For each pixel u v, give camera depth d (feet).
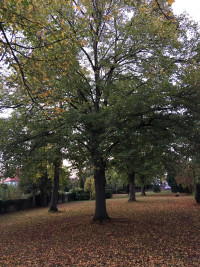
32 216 59.36
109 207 64.08
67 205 89.45
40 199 95.14
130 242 26.76
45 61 24.07
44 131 33.24
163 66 30.68
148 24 32.09
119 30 37.22
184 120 26.23
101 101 38.50
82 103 37.63
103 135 26.73
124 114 27.30
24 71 24.35
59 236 32.27
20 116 34.09
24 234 36.01
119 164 30.17
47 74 26.55
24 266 20.94
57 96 28.71
